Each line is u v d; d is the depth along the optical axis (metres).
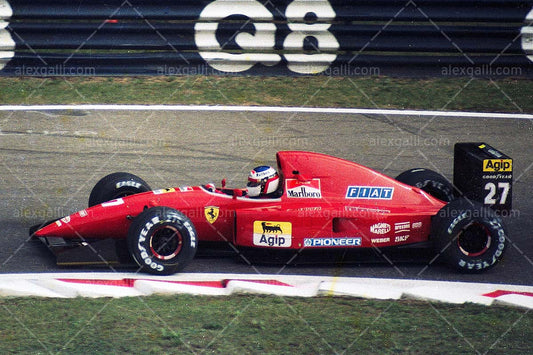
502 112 37.59
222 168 30.33
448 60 41.38
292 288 20.64
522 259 23.34
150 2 40.09
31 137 33.19
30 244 23.45
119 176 24.30
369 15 40.78
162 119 35.78
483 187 23.97
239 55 40.97
